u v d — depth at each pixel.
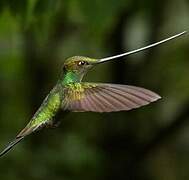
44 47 13.33
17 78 14.10
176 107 13.97
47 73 13.97
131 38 13.41
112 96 4.54
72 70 5.24
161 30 13.10
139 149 12.89
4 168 11.27
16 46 13.45
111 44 12.97
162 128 12.87
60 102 5.14
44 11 7.78
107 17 8.82
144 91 4.52
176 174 14.70
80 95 4.84
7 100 14.02
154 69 13.37
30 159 11.49
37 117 5.15
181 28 13.38
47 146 12.16
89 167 11.95
